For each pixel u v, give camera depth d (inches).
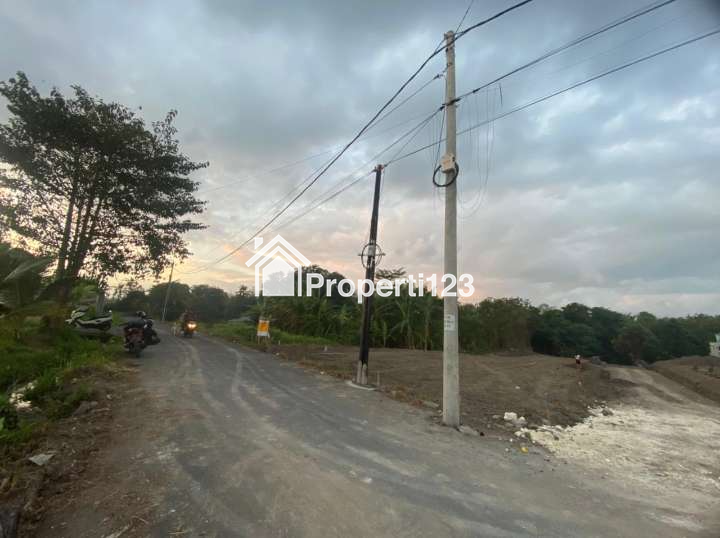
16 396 220.4
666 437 281.0
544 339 2144.4
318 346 818.8
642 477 182.5
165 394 262.8
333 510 122.7
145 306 2006.6
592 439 251.9
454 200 274.1
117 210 507.2
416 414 261.3
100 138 465.7
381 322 1151.0
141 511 115.6
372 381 397.1
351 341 1093.8
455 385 243.8
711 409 471.2
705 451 245.4
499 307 1806.1
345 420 230.4
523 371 685.3
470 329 1542.8
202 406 238.2
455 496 139.9
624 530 125.0
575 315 2596.0
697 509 147.4
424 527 116.3
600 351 2325.3
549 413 325.1
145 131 505.7
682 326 2372.0
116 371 323.0
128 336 435.5
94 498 122.3
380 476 152.6
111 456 155.4
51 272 471.5
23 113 429.1
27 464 140.7
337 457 169.3
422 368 565.0
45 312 367.9
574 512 135.3
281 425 209.9
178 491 129.0
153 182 526.3
